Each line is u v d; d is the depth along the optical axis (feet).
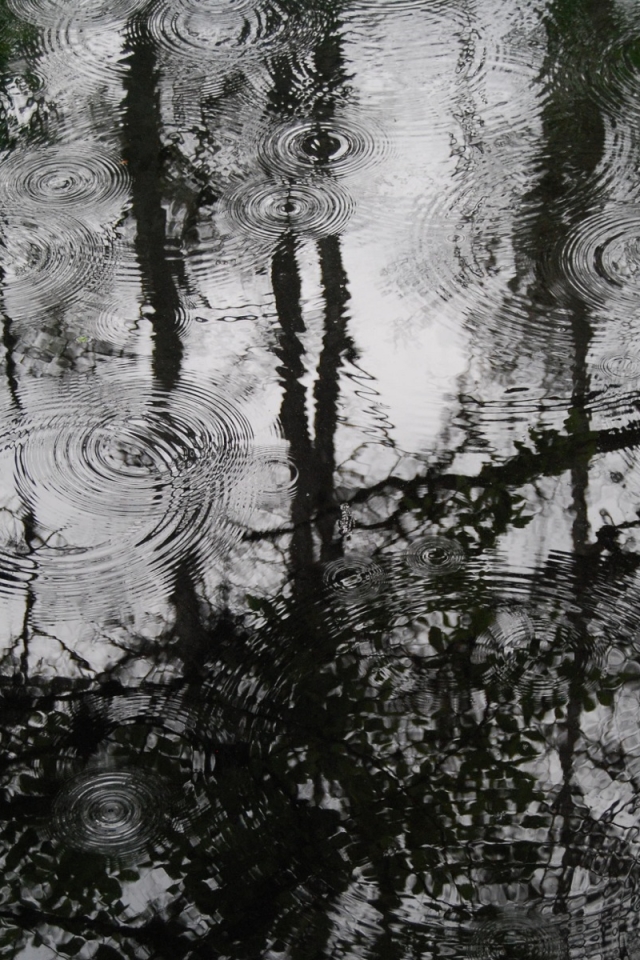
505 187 16.11
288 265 14.98
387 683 9.98
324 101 18.06
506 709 9.74
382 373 13.32
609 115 17.40
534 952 8.05
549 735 9.51
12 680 10.13
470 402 12.89
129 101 18.28
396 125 17.48
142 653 10.35
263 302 14.42
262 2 20.54
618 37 19.06
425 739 9.55
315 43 19.48
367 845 8.79
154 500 11.86
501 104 17.80
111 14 20.40
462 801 9.09
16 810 9.07
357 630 10.45
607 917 8.26
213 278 14.84
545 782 9.18
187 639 10.46
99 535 11.51
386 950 8.09
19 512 11.76
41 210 16.15
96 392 13.17
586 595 10.66
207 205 16.10
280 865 8.66
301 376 13.30
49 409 12.96
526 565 10.99
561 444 12.30
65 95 18.49
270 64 19.02
